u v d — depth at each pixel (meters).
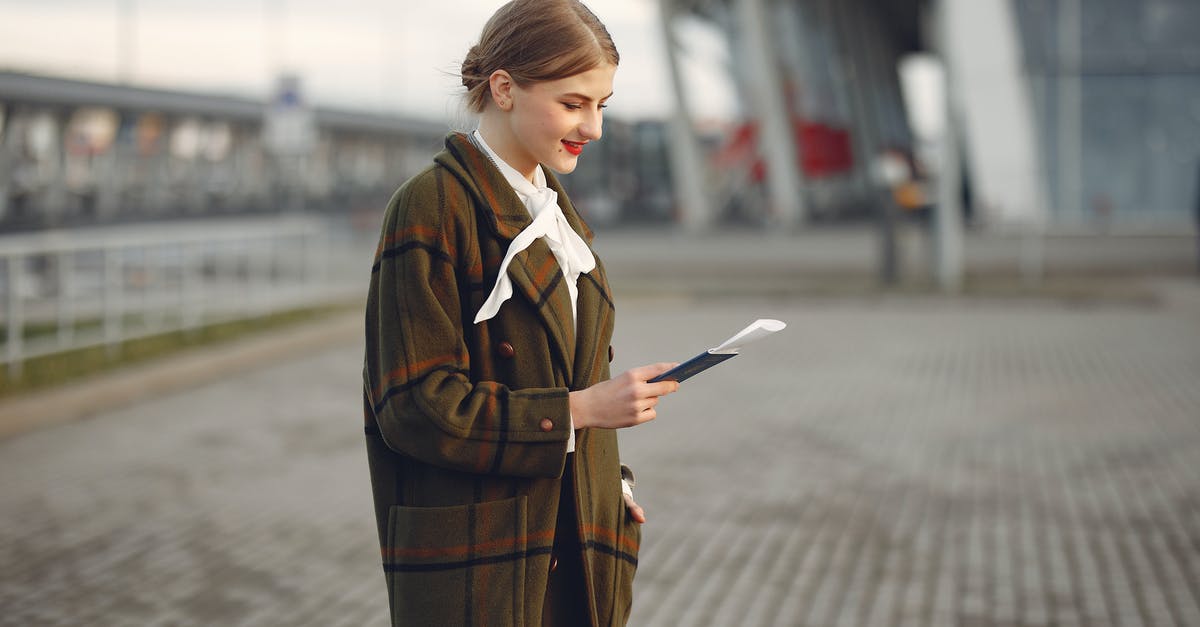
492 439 1.74
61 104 25.45
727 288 17.69
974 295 16.30
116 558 5.01
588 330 1.90
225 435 7.62
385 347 1.77
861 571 4.82
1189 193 29.48
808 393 9.20
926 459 6.91
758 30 32.88
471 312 1.82
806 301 16.31
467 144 1.86
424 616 1.80
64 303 9.84
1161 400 8.71
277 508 5.84
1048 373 10.05
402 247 1.79
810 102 42.47
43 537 5.31
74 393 8.39
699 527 5.49
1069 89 29.62
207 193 31.69
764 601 4.43
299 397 9.12
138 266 10.92
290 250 15.33
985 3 29.44
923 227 31.00
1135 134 29.58
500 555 1.81
